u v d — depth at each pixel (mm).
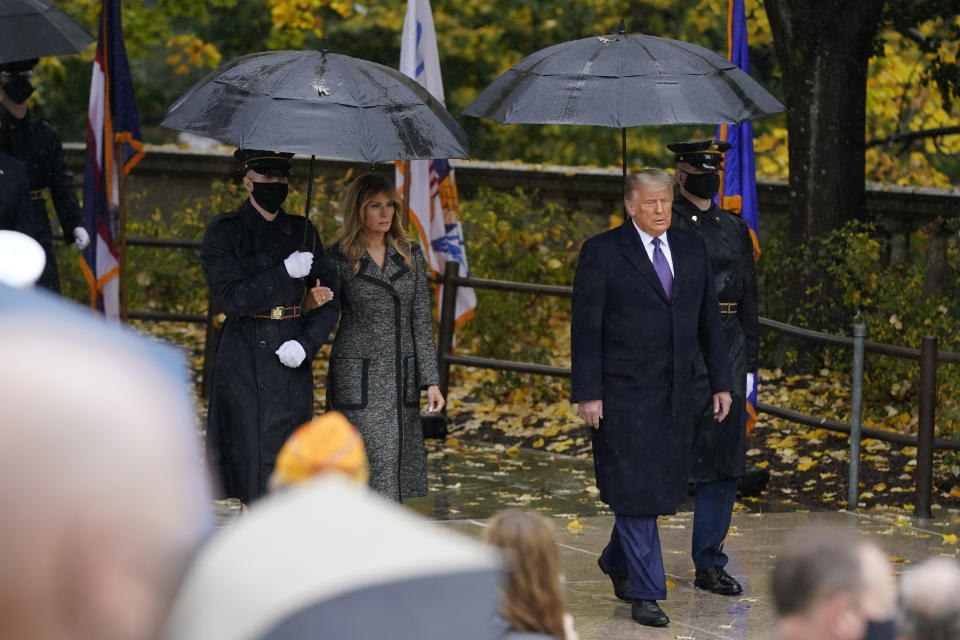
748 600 18719
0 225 23172
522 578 8648
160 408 1832
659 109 18688
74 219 29109
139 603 1814
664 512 17594
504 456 30172
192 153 46969
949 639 6805
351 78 18172
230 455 18688
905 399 33031
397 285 19234
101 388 1787
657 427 17672
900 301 34688
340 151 17203
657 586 17297
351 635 2064
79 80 63812
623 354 17812
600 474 17922
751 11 50594
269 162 18406
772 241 39188
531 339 39594
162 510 1821
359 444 5754
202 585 1989
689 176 19734
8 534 1726
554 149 59656
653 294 17812
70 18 24734
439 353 32188
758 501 26422
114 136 30578
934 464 28719
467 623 2166
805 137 37531
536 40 59000
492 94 19859
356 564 2113
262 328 18609
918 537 22781
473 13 58531
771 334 39031
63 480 1744
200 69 69125
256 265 18594
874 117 57188
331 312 18891
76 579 1763
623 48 19562
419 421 19641
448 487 26781
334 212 43906
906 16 39938
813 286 37219
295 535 2156
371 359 19125
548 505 25328
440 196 32156
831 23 36938
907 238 40156
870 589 7000
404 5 59531
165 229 43812
